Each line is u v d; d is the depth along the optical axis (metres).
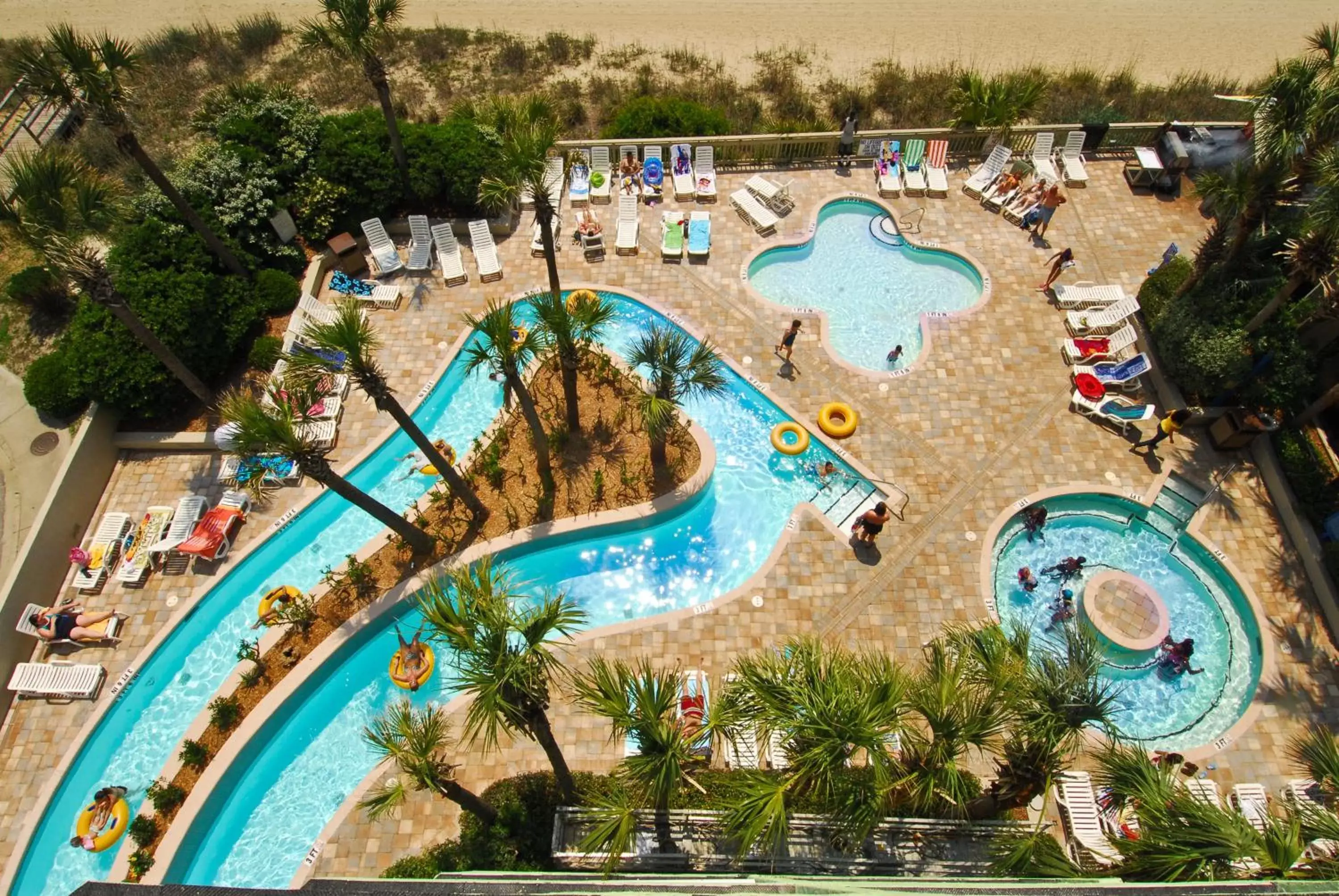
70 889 16.64
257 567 21.12
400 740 14.84
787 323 25.72
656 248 27.95
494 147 27.83
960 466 22.42
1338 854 11.89
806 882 12.68
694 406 23.91
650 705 12.88
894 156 29.83
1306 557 20.41
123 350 21.86
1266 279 23.14
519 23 40.03
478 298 26.58
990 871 14.30
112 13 40.00
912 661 19.14
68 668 18.94
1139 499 21.67
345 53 24.59
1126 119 33.25
